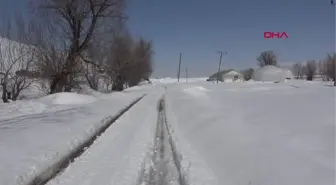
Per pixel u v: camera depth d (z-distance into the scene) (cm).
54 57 2355
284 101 1367
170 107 1973
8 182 532
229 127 896
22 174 571
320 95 1633
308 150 606
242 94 2167
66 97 2002
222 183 579
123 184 585
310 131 726
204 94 2502
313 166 519
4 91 1988
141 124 1282
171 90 4103
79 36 2531
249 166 590
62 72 2377
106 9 2620
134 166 693
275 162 570
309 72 9094
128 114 1602
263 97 1728
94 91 2897
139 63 4922
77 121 1132
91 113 1418
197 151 812
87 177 619
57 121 1086
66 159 721
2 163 600
